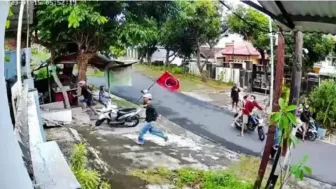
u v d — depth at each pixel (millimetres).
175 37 18797
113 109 9969
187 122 10945
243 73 16641
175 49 20109
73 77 12836
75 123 9961
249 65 16562
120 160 7367
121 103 13008
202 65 19078
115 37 11062
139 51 23750
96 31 10953
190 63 20906
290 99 5453
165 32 18562
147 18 11883
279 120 3855
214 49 20422
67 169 1559
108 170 6766
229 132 10055
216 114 12039
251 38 14984
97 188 4699
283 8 3922
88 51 11508
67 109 9734
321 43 13258
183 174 6809
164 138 8922
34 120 2488
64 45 11742
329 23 3977
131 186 6172
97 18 9938
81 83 11672
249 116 10094
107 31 11094
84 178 4418
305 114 9805
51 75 11859
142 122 10484
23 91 2557
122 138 8938
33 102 2951
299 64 5363
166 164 7328
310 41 13094
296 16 4176
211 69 19094
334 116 10875
